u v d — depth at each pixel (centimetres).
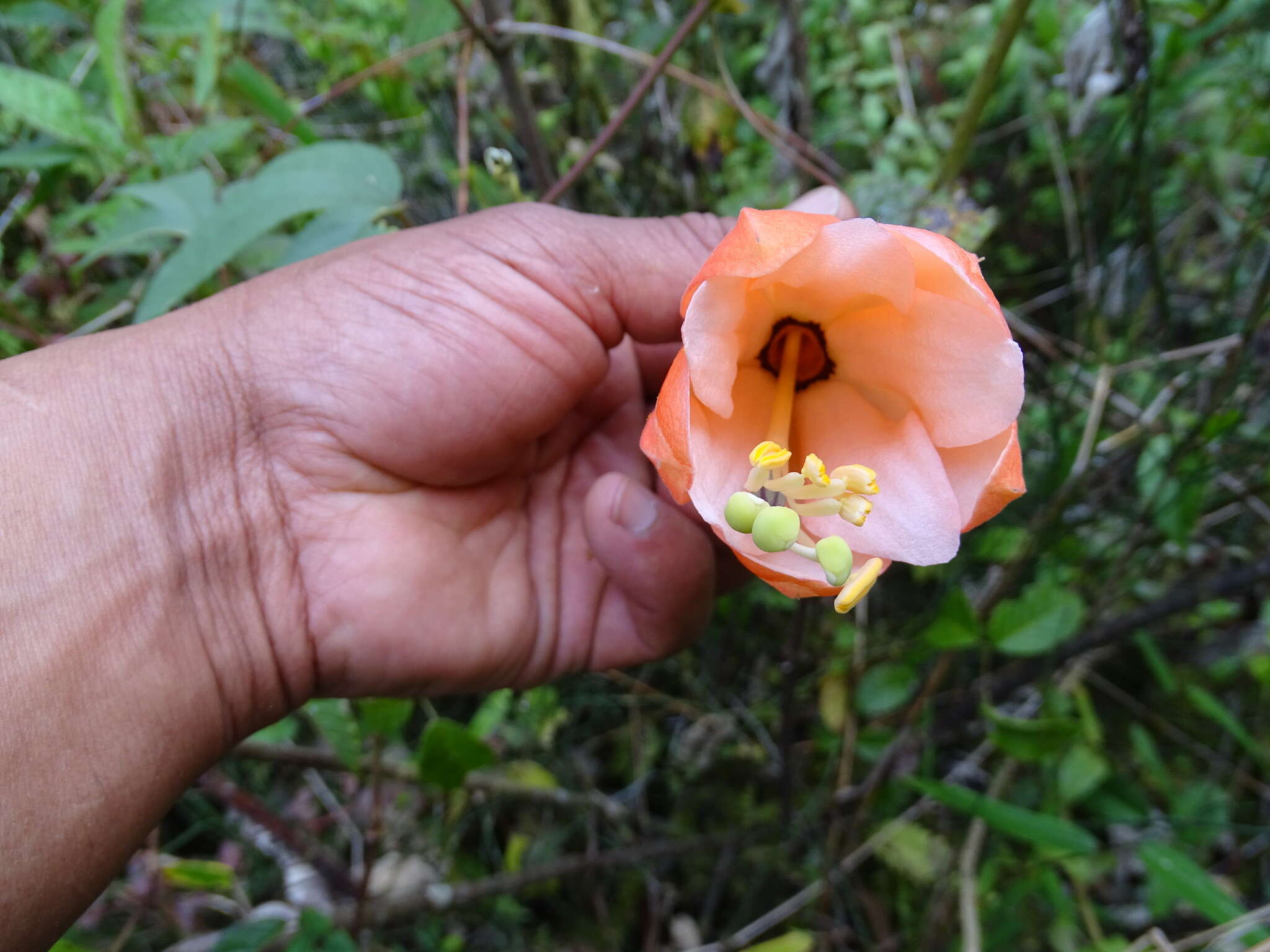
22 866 11
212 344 13
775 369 12
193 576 12
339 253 13
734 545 10
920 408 11
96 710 11
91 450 12
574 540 17
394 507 14
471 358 13
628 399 17
